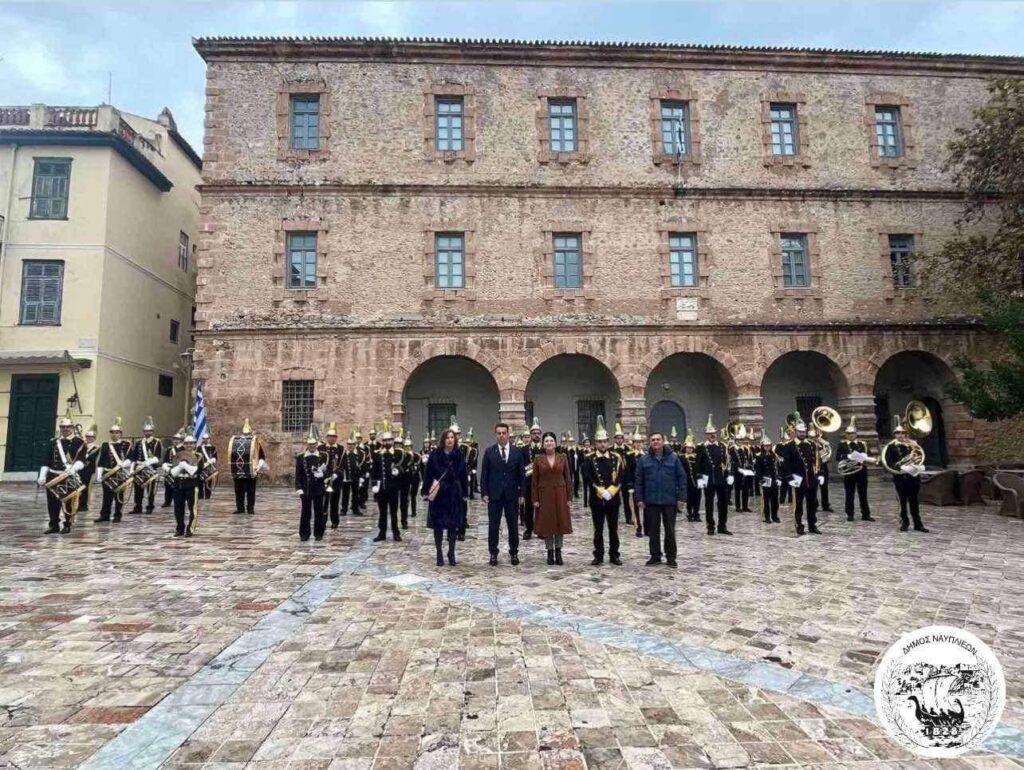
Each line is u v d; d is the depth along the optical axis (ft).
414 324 70.38
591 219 74.13
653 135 76.18
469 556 33.55
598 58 76.28
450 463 31.65
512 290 72.33
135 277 83.20
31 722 14.10
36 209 75.66
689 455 48.75
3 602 23.58
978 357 75.10
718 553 34.60
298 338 69.92
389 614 22.44
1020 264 63.26
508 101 75.41
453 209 73.00
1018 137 59.57
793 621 21.89
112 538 37.78
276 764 12.44
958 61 79.36
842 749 13.15
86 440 44.50
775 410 80.94
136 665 17.47
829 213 76.48
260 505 54.85
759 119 77.46
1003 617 22.24
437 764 12.47
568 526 31.40
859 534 40.86
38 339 73.72
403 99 74.43
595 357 72.08
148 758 12.59
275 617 21.89
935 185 77.87
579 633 20.42
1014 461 73.92
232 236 70.85
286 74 73.67
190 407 96.32
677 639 19.92
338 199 72.18
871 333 74.64
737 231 75.31
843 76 78.84
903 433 43.01
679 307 73.46
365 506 54.80
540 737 13.58
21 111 77.51
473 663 17.78
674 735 13.70
